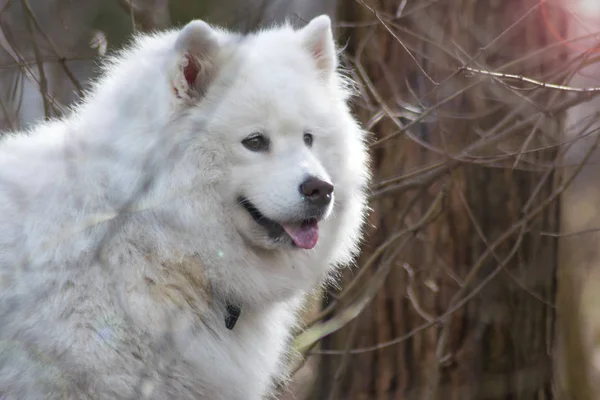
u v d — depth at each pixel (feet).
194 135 24.88
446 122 37.29
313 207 25.40
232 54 25.73
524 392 38.04
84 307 23.68
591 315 61.26
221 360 26.16
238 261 26.23
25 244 24.03
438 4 37.65
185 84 24.73
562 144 34.01
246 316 27.48
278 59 26.66
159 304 24.73
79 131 25.81
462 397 37.76
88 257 23.82
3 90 46.98
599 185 58.03
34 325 23.38
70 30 52.26
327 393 40.81
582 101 31.71
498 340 38.06
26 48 51.21
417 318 38.83
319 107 26.86
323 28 28.04
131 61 26.96
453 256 38.17
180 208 24.80
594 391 48.91
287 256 27.66
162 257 24.73
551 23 37.17
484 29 37.27
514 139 36.99
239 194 25.68
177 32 27.94
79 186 24.40
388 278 39.06
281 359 31.19
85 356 23.54
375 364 39.45
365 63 39.01
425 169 34.04
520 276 37.78
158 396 24.85
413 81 38.19
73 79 38.78
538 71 37.27
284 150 25.71
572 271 48.34
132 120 24.91
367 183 33.40
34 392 23.41
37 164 25.39
